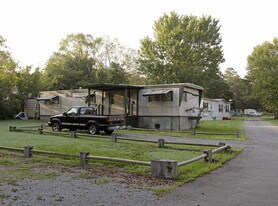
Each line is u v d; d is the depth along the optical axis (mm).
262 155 10688
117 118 17391
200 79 42719
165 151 10922
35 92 33719
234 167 8477
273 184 6520
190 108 23609
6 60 31797
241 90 75125
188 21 45188
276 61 47844
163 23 45656
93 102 25672
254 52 58969
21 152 10367
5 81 30609
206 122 33156
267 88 48406
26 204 4898
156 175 7047
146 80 43812
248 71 61219
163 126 22359
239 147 12688
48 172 7449
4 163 8469
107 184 6332
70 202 5051
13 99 32094
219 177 7176
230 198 5426
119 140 14000
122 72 45188
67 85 41844
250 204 5090
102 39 54000
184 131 20125
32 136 14906
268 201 5262
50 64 45656
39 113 31250
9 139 13641
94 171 7680
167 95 22250
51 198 5258
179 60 44125
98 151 10680
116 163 8766
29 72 33906
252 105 76562
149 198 5336
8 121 28078
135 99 23719
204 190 5957
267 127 26891
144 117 23219
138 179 6820
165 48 44219
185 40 44312
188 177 6969
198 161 9031
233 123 32250
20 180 6535
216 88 62938
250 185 6422
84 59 47688
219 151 10375
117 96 24453
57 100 29016
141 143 13039
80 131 18234
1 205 4820
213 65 45625
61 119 18172
